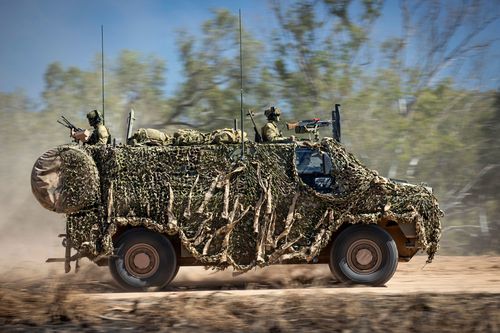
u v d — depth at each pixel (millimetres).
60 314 17750
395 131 41312
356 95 41969
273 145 21953
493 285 22703
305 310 17859
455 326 16266
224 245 21578
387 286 22281
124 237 21609
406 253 23000
